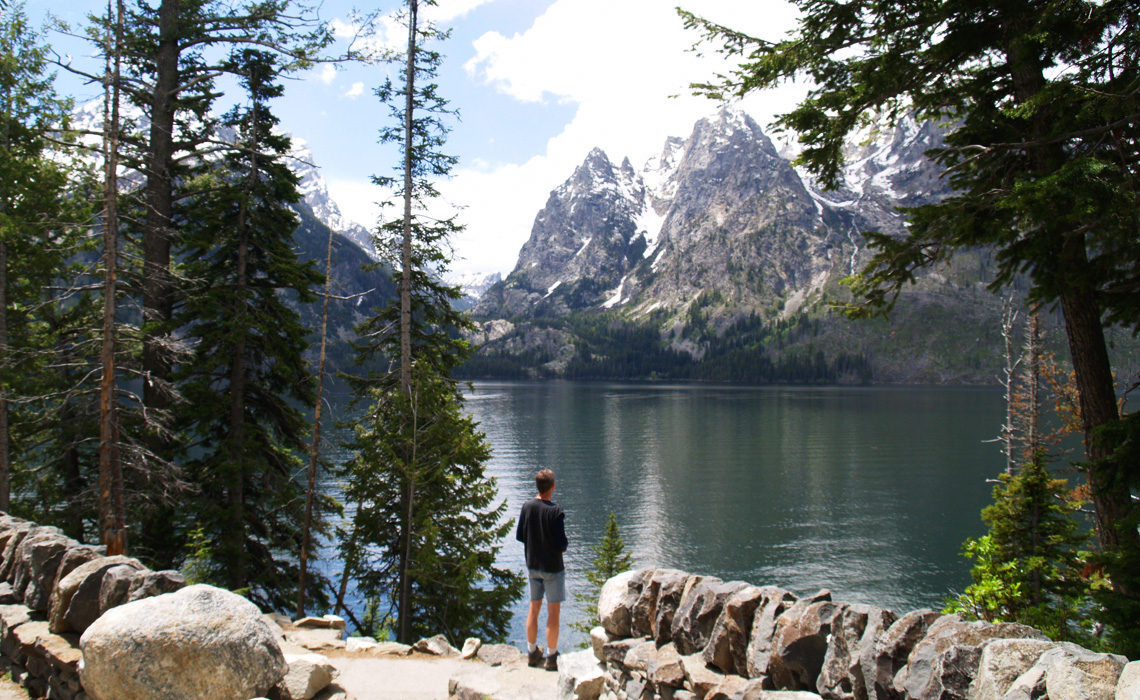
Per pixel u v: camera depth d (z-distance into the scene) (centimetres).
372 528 1958
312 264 2034
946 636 359
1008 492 1423
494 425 14938
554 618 753
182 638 494
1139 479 809
